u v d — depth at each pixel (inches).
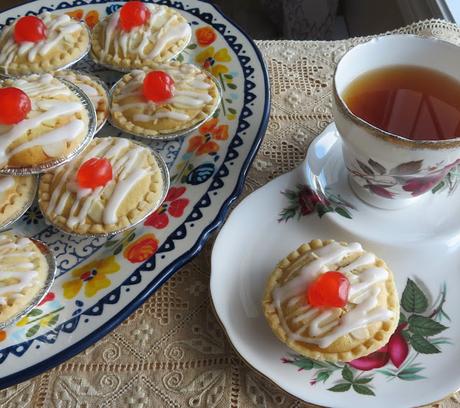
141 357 12.0
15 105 13.6
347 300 11.4
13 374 11.4
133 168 14.1
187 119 15.1
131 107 15.4
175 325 12.4
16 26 16.6
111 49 16.8
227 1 28.6
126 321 12.5
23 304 12.1
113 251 13.2
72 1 18.4
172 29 16.9
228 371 11.8
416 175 11.8
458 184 13.5
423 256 12.5
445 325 11.6
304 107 16.4
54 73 16.3
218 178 13.9
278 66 17.5
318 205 13.2
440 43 12.4
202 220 13.2
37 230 13.9
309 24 26.0
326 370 11.1
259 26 28.1
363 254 12.1
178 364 11.9
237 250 12.7
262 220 13.1
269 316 11.6
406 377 11.0
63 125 14.1
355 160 12.4
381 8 23.8
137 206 13.6
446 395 10.7
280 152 15.4
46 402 11.5
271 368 11.2
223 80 16.1
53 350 11.7
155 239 13.0
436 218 13.0
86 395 11.6
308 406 11.1
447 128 11.9
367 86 12.7
